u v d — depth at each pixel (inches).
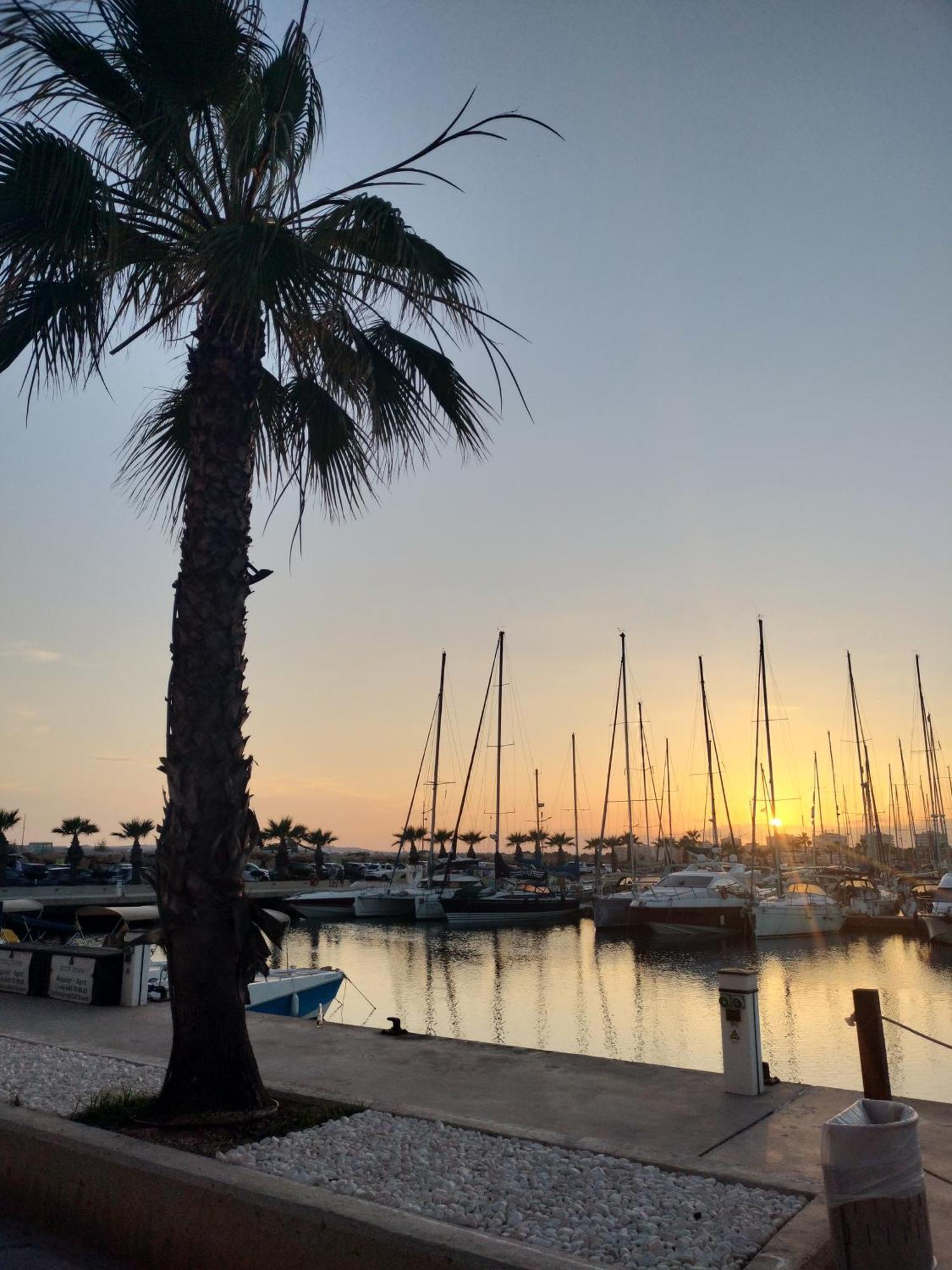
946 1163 215.9
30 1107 250.5
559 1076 308.0
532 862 3922.2
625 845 4320.9
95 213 241.8
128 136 259.0
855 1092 284.4
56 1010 449.7
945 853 2861.7
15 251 240.2
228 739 253.0
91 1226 199.0
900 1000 1002.1
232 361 266.1
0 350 279.4
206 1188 182.1
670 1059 730.8
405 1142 225.8
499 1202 186.7
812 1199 187.5
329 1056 342.3
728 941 1534.2
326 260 256.7
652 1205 185.6
